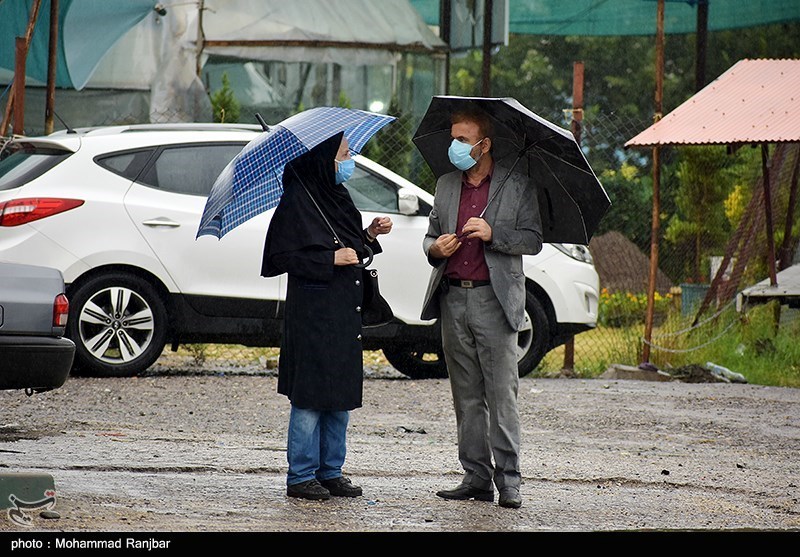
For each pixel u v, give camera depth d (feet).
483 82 191.31
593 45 386.93
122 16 173.68
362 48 192.34
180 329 112.47
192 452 75.97
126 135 112.16
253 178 60.29
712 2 211.61
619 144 311.68
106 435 81.15
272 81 192.85
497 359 63.62
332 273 62.13
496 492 68.49
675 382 131.13
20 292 73.56
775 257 153.89
